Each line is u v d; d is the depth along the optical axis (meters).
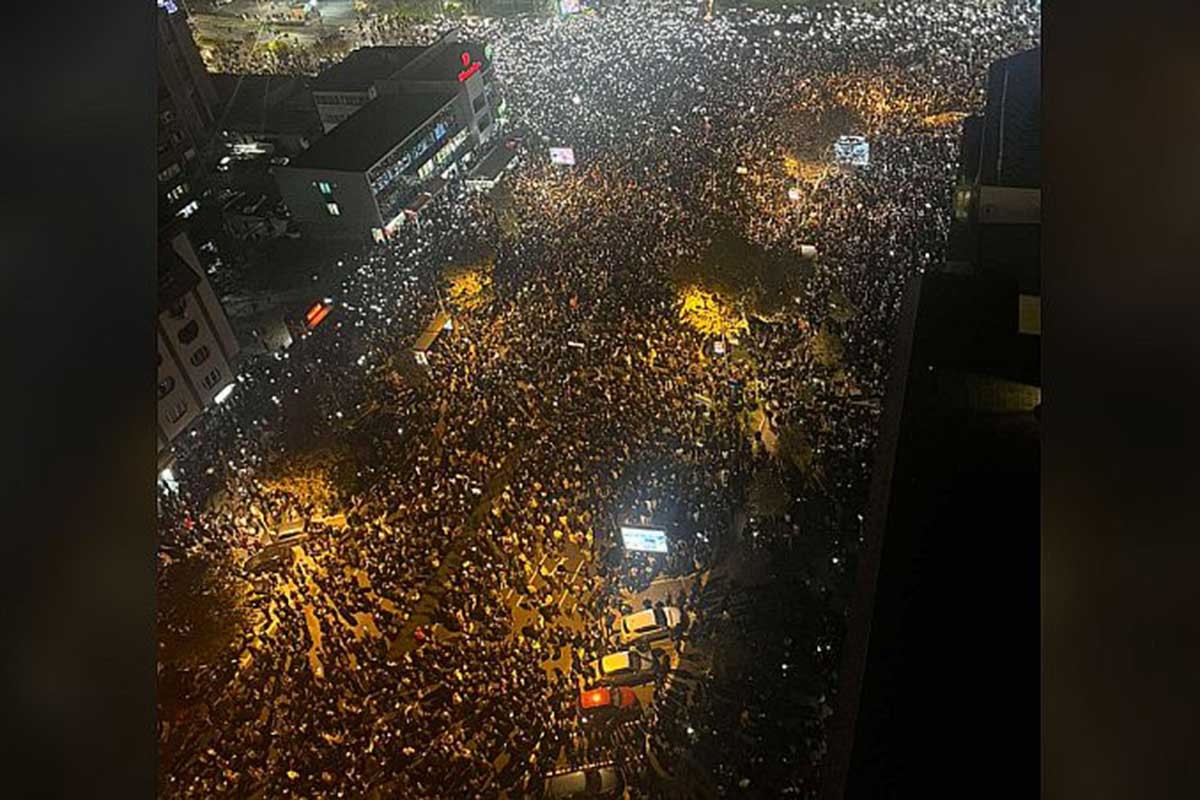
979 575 9.90
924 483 10.77
